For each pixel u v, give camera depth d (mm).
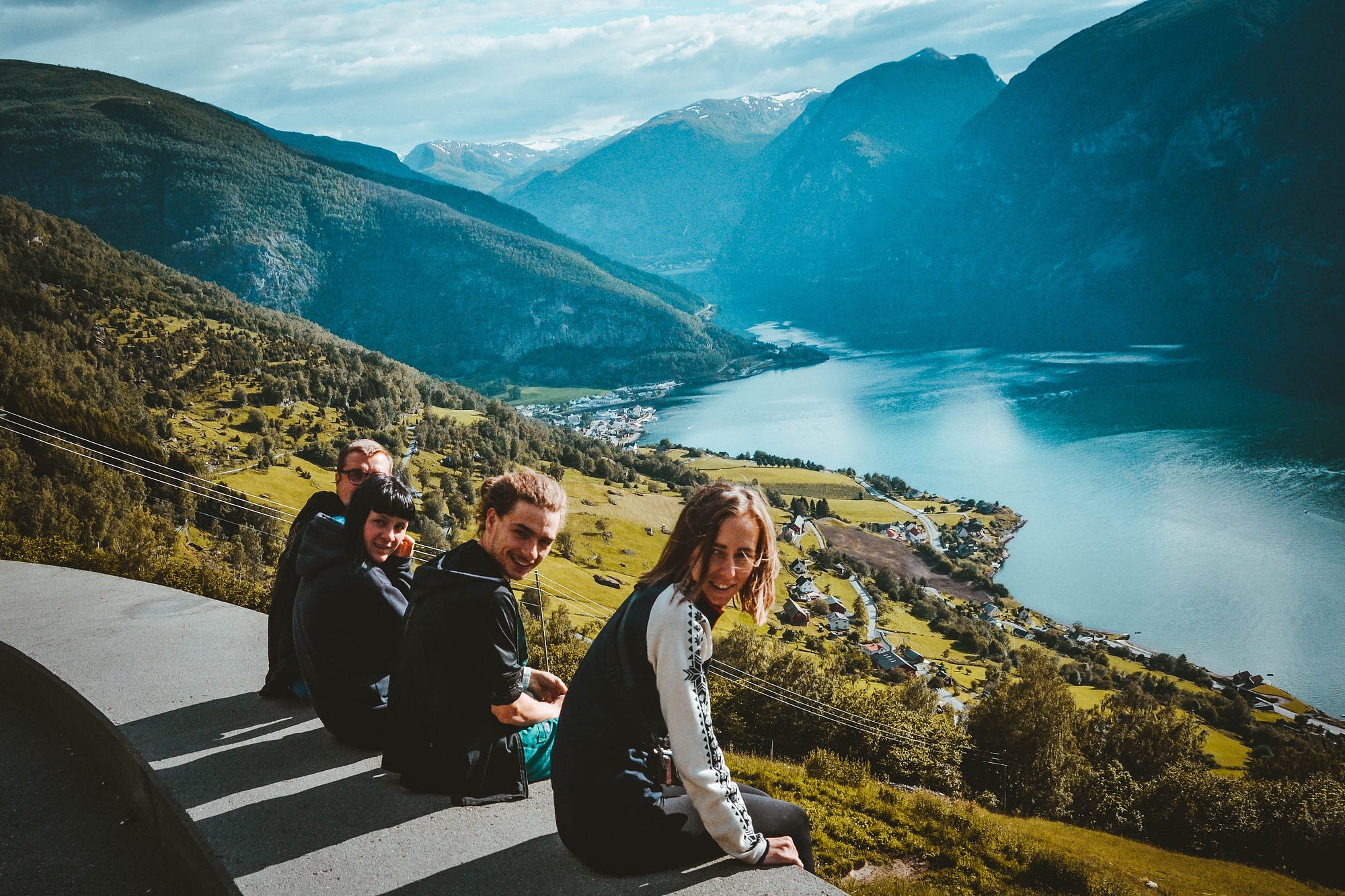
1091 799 40219
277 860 2701
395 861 2693
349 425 181875
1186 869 27156
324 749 3541
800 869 2588
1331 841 33344
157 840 3414
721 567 2518
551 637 50281
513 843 2809
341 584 3494
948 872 9812
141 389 171375
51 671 4336
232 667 4441
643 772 2615
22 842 3434
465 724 3016
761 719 42562
